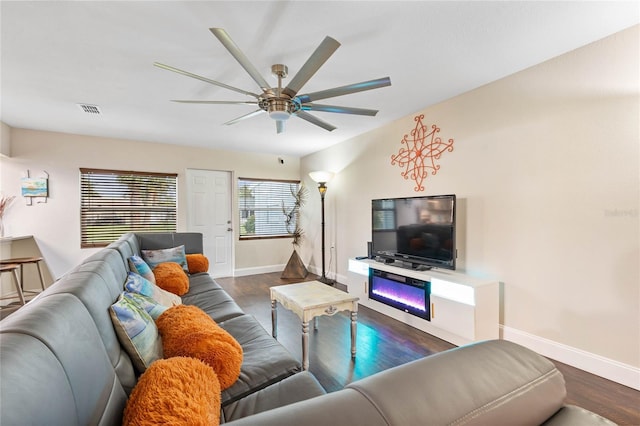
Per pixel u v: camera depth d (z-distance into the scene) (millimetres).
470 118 2943
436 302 2793
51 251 4266
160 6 1705
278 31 1947
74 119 3705
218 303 2527
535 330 2469
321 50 1663
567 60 2260
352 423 483
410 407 521
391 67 2449
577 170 2227
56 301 860
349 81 2676
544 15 1829
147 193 4934
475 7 1750
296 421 477
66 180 4352
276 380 1427
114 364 1033
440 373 596
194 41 2053
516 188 2588
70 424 606
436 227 3012
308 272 5852
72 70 2447
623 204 2020
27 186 4125
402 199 3406
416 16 1822
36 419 505
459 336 2635
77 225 4414
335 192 5121
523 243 2543
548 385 641
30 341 616
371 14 1799
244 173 5715
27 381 529
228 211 5668
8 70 2439
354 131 4344
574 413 626
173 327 1393
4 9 1706
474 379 597
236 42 2059
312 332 2992
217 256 5543
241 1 1675
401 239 3428
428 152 3391
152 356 1245
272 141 4914
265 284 4957
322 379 2164
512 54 2277
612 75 2047
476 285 2500
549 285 2387
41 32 1931
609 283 2086
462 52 2236
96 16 1783
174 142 4949
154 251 3518
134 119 3717
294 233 6035
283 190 6195
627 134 1996
